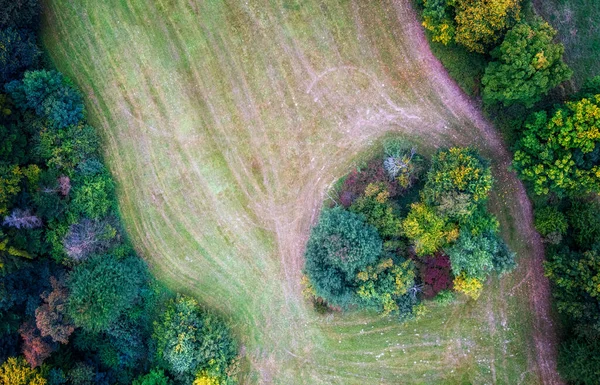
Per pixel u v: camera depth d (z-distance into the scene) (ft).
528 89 87.15
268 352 106.73
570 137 85.15
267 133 106.83
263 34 106.52
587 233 95.61
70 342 103.19
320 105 106.11
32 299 98.89
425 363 104.78
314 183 106.22
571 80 101.30
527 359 103.04
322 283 95.76
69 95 102.42
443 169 92.43
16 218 93.25
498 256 94.32
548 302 102.68
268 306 106.83
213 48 107.24
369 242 93.81
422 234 94.17
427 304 104.12
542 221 98.78
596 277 87.97
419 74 104.27
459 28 92.48
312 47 106.01
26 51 101.04
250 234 107.24
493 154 102.78
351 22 105.40
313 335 106.32
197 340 100.27
